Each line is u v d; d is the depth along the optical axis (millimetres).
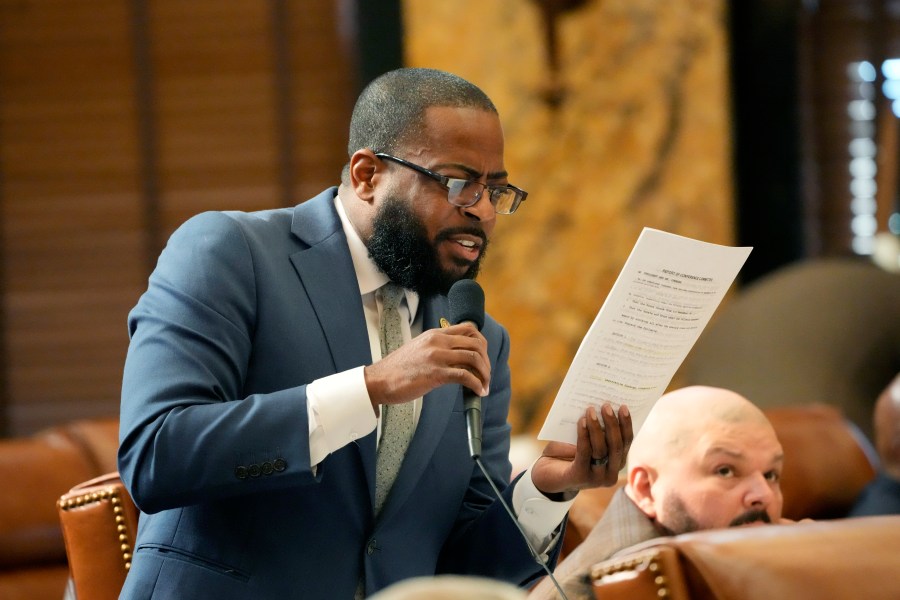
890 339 18656
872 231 22422
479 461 6875
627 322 7000
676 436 8227
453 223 7395
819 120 22469
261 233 7703
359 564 7480
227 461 6758
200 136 21938
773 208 21344
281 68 21922
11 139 21797
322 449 6887
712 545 5090
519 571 7895
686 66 21156
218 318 7215
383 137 7605
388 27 20516
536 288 21031
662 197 21172
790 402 18125
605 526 8344
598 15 20969
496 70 20781
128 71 21812
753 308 19062
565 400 7230
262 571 7242
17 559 10977
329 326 7547
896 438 10562
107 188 21891
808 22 22422
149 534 7492
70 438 11586
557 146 20969
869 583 4816
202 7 21891
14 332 21828
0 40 21734
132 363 7215
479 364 6766
